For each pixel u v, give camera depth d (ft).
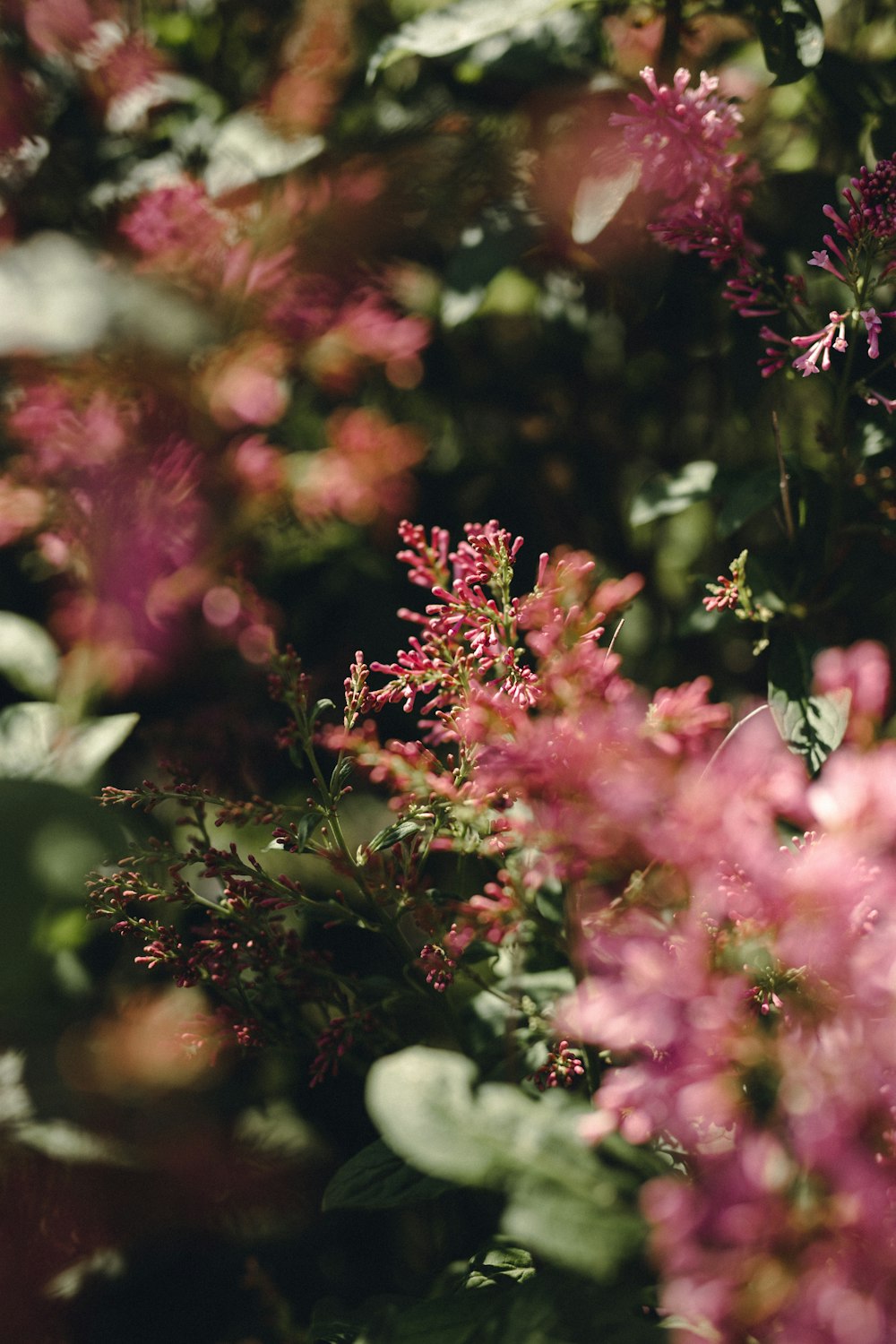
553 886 1.81
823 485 1.96
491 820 1.66
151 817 2.12
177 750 2.15
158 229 2.08
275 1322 1.84
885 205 1.72
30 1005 1.93
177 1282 1.90
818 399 2.17
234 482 2.14
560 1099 1.59
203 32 2.27
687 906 1.62
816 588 1.94
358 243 2.20
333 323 2.16
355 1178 1.67
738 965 1.56
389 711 2.20
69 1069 1.92
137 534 2.11
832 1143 1.50
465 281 2.10
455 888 1.90
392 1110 1.50
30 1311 1.84
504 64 2.07
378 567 2.24
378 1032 1.79
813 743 1.80
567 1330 1.52
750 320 2.11
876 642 2.05
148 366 2.07
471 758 1.67
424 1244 2.02
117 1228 1.88
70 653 2.18
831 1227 1.49
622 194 1.95
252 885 1.70
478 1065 1.77
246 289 2.11
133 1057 1.93
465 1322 1.57
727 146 1.90
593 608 1.66
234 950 1.72
